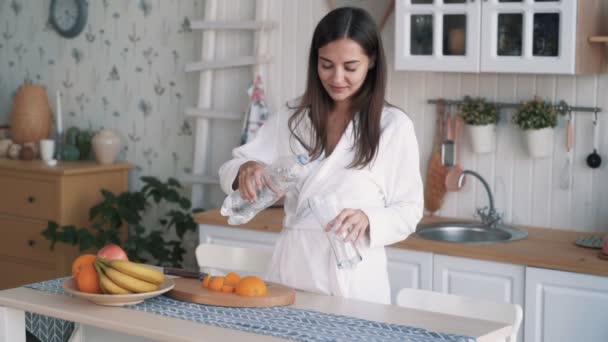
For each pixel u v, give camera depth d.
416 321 2.09
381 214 2.32
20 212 4.53
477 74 3.70
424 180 3.86
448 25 3.39
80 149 4.76
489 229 3.63
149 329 1.97
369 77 2.43
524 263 3.11
